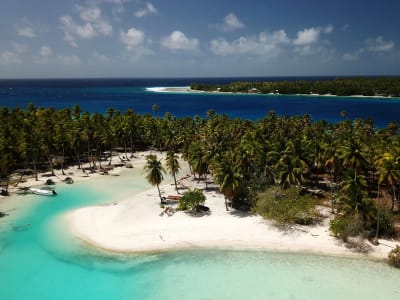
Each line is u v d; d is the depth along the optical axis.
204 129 119.38
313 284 43.84
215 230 57.91
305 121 134.50
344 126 122.44
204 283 44.31
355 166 66.19
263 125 121.56
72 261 49.59
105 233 57.91
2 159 82.31
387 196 73.38
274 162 73.69
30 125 118.69
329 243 53.16
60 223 62.09
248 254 50.97
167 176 95.50
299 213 59.47
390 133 113.50
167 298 41.44
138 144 136.25
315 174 89.81
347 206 53.72
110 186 85.44
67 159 111.38
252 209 63.06
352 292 42.28
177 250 52.31
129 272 46.97
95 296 41.97
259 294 42.00
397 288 43.03
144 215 64.88
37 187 83.81
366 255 50.03
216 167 67.69
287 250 51.81
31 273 46.78
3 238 56.41
